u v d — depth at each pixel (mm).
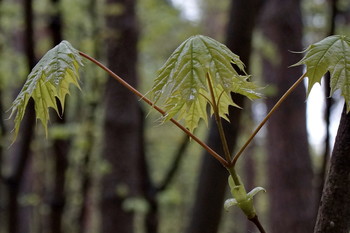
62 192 7684
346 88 1497
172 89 1482
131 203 6562
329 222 1692
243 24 4508
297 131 7887
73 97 9367
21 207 11125
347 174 1676
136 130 6828
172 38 10602
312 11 9250
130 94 6750
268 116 1638
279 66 7934
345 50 1536
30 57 6301
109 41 6758
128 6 6750
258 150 16609
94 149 8977
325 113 4008
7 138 7746
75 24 8938
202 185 4551
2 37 8352
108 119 6734
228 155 1671
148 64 11711
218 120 1640
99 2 9227
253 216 1671
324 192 1719
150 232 8031
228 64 1491
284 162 7895
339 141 1691
